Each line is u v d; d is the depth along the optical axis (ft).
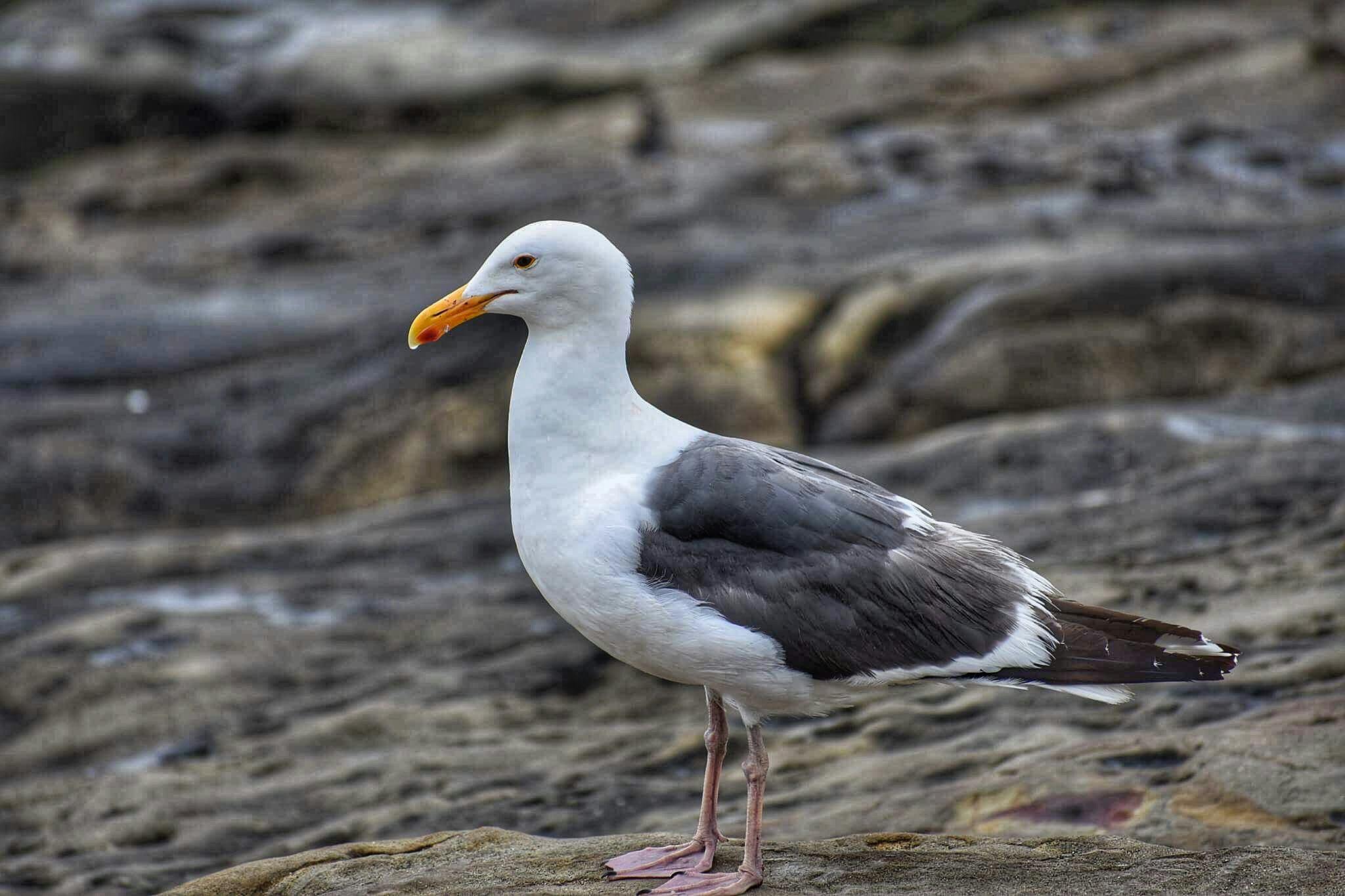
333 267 76.07
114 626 41.60
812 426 55.31
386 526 48.62
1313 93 87.35
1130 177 78.43
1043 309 56.80
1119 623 22.54
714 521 22.59
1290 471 40.57
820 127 87.76
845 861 22.70
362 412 57.72
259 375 61.26
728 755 31.76
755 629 22.21
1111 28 96.68
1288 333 56.13
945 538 23.39
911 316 58.85
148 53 102.06
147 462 56.08
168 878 29.86
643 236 74.49
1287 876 20.98
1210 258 58.80
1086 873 21.48
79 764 35.96
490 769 32.68
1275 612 32.04
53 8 111.24
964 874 21.76
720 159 84.38
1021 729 29.45
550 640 39.70
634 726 34.40
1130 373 55.16
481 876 22.59
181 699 37.88
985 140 85.30
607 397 23.41
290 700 37.60
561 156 87.86
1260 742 25.96
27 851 31.99
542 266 23.35
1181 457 43.24
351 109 98.27
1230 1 99.81
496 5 106.73
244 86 99.81
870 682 22.50
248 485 55.83
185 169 90.02
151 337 65.41
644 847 23.65
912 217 73.77
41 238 82.02
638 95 94.58
